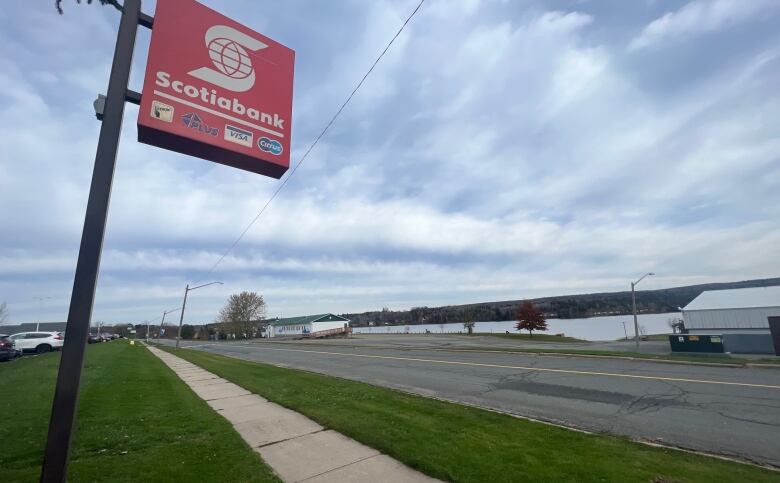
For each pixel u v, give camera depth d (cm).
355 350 2759
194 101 427
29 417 704
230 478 439
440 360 1822
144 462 484
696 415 763
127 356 2256
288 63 518
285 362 2066
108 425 652
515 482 424
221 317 10025
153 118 395
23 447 540
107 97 360
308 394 948
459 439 570
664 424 707
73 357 299
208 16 457
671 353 2116
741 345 2650
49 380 1145
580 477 436
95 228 321
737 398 894
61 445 288
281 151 487
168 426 648
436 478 444
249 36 489
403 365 1683
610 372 1306
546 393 999
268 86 491
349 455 518
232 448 539
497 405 875
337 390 1005
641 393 970
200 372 1502
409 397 902
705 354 2003
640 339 4756
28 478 438
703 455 527
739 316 3253
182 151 441
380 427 634
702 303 3572
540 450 524
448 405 809
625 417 759
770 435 637
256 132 469
